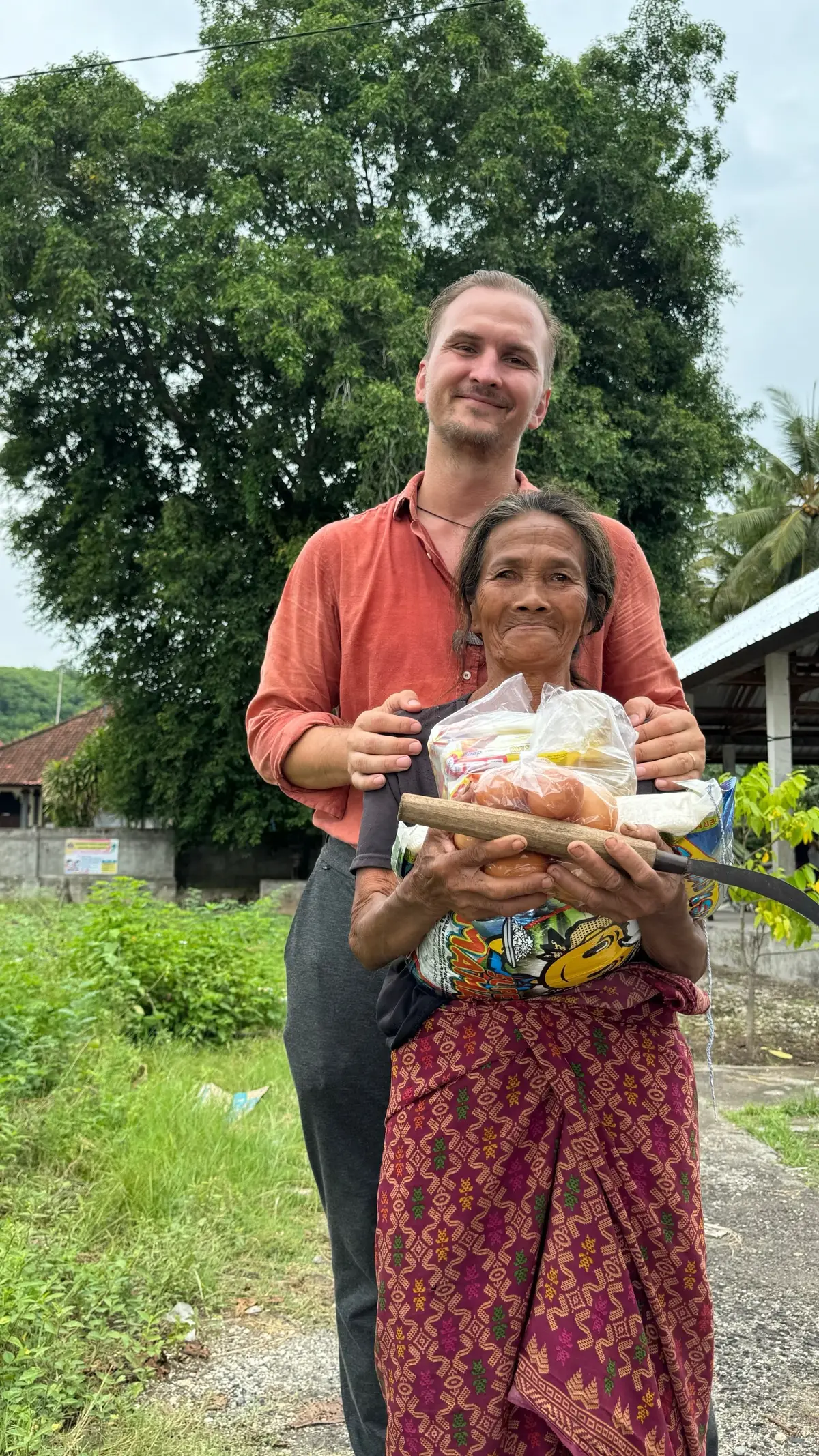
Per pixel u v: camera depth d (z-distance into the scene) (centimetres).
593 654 204
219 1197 376
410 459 1434
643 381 1806
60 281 1541
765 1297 323
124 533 1725
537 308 217
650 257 1794
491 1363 140
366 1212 200
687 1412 141
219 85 1662
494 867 131
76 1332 278
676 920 140
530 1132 146
